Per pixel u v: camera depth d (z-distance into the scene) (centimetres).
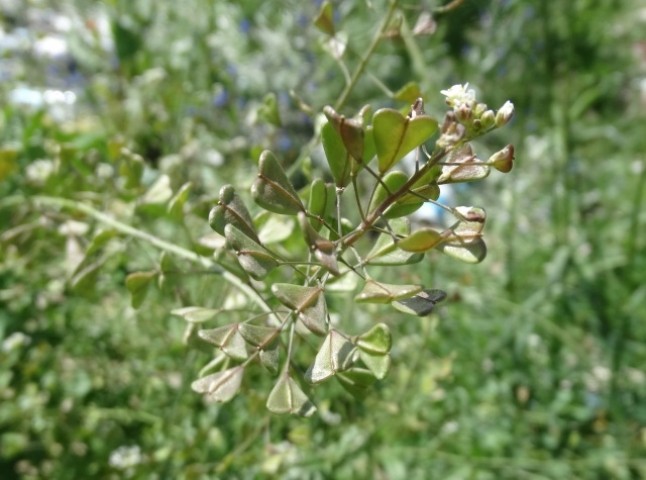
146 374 19
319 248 7
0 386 18
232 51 29
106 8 28
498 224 27
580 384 22
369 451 16
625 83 46
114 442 18
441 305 17
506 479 19
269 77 28
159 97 22
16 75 24
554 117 29
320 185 8
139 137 23
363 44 29
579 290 24
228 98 25
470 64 33
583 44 42
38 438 19
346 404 17
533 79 30
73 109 26
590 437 21
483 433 20
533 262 26
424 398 17
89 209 14
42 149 20
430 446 19
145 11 28
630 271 25
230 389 9
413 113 7
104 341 19
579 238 26
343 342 8
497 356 22
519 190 28
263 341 8
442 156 7
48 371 19
